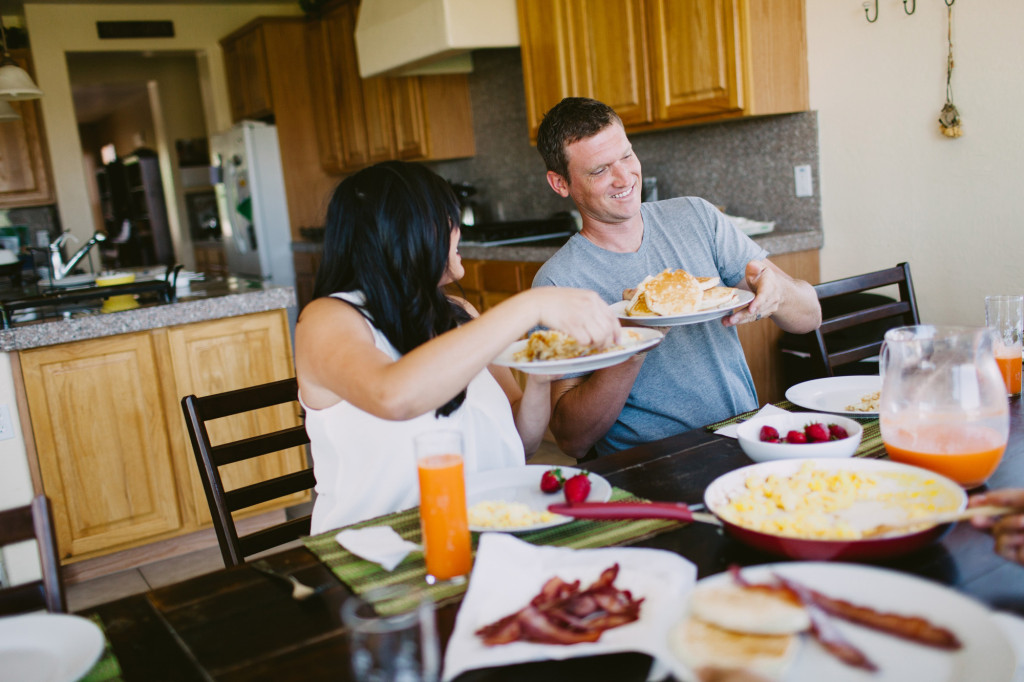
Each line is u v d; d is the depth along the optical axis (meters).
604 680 0.67
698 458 1.20
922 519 0.79
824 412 1.34
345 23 4.89
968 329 1.04
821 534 0.81
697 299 1.33
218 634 0.80
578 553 0.84
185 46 5.79
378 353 1.06
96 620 0.86
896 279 1.91
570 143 1.60
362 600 0.83
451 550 0.87
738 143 3.07
